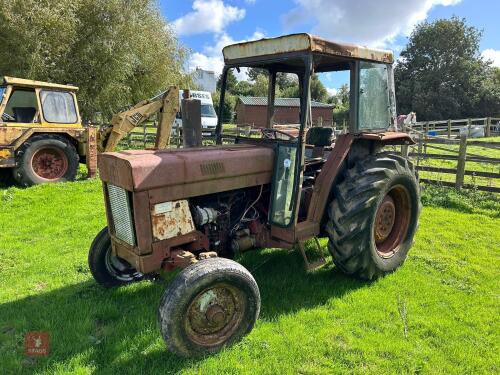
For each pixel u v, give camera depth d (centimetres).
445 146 1477
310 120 444
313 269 380
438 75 4012
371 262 384
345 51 355
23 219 620
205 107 1933
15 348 293
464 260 456
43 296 369
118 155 310
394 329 319
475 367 277
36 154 856
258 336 305
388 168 394
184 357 277
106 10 1476
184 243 323
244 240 364
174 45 1914
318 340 303
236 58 391
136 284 391
